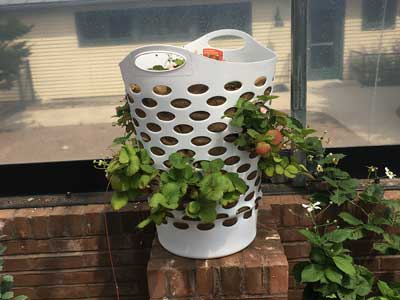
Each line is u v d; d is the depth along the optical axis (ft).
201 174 3.89
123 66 3.85
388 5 5.06
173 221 4.30
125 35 5.22
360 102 5.46
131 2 5.11
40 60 5.28
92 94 5.43
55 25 5.15
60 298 5.62
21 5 5.06
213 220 3.85
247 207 4.30
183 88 3.70
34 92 5.40
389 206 4.95
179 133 3.89
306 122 5.50
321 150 5.07
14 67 5.29
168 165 4.05
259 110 3.85
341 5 5.08
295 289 5.61
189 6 5.15
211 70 3.65
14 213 5.40
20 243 5.43
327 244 4.57
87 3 5.09
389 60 5.27
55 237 5.42
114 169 3.88
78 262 5.53
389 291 4.89
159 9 5.15
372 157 5.57
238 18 5.19
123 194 4.05
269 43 5.26
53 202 5.53
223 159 4.01
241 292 4.35
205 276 4.30
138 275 5.60
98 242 5.45
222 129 3.89
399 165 5.59
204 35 4.78
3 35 5.16
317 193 5.28
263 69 3.87
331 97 5.44
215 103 3.78
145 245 5.45
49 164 5.62
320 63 5.31
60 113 5.49
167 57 4.38
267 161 4.18
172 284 4.33
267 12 5.15
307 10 4.86
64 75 5.35
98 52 5.27
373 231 5.16
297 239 5.40
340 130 5.56
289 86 5.39
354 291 4.56
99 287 5.64
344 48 5.24
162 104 3.79
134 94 3.89
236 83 3.78
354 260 5.51
